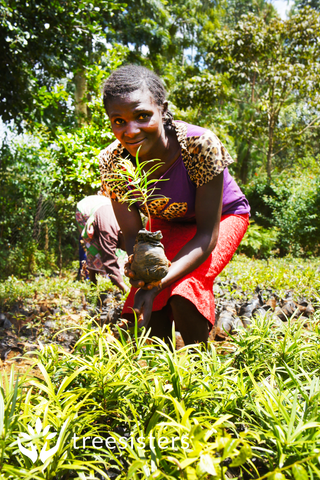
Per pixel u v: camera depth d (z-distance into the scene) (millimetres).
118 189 2266
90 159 8680
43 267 9328
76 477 1286
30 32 7609
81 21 8328
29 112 9352
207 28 20906
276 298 5266
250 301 4902
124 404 1606
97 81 9156
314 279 5969
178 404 1263
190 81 15359
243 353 2139
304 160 19266
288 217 12656
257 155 22141
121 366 1707
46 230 9656
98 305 4953
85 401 1581
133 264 1854
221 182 2092
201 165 2045
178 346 3639
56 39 8117
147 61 15648
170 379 1553
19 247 9516
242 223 2482
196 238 2113
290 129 18062
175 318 2219
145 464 1170
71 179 8469
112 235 4996
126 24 14977
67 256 10734
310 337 2283
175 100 15367
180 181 2143
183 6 20188
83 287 5332
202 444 1104
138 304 1921
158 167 2107
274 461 1338
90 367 1591
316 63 15117
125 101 1824
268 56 15484
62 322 4238
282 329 2359
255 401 1549
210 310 2225
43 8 7699
